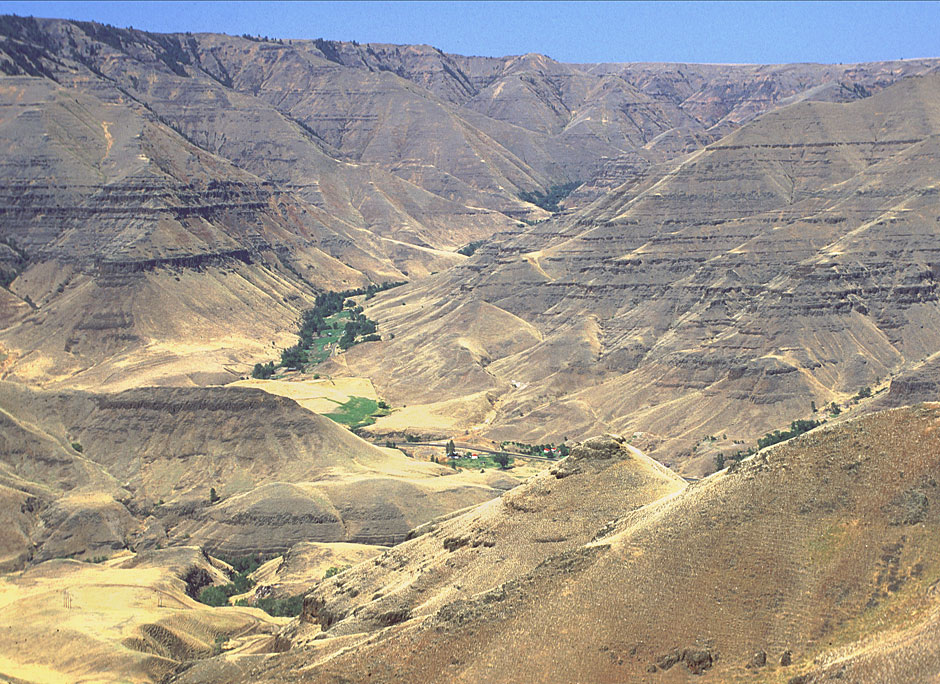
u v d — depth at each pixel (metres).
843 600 131.88
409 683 142.00
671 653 132.62
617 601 140.12
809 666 125.94
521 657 138.12
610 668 133.62
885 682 118.38
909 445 145.25
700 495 151.25
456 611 149.25
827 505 142.38
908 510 138.12
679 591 138.88
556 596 144.62
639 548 146.00
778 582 136.00
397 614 173.38
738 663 129.62
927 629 122.25
